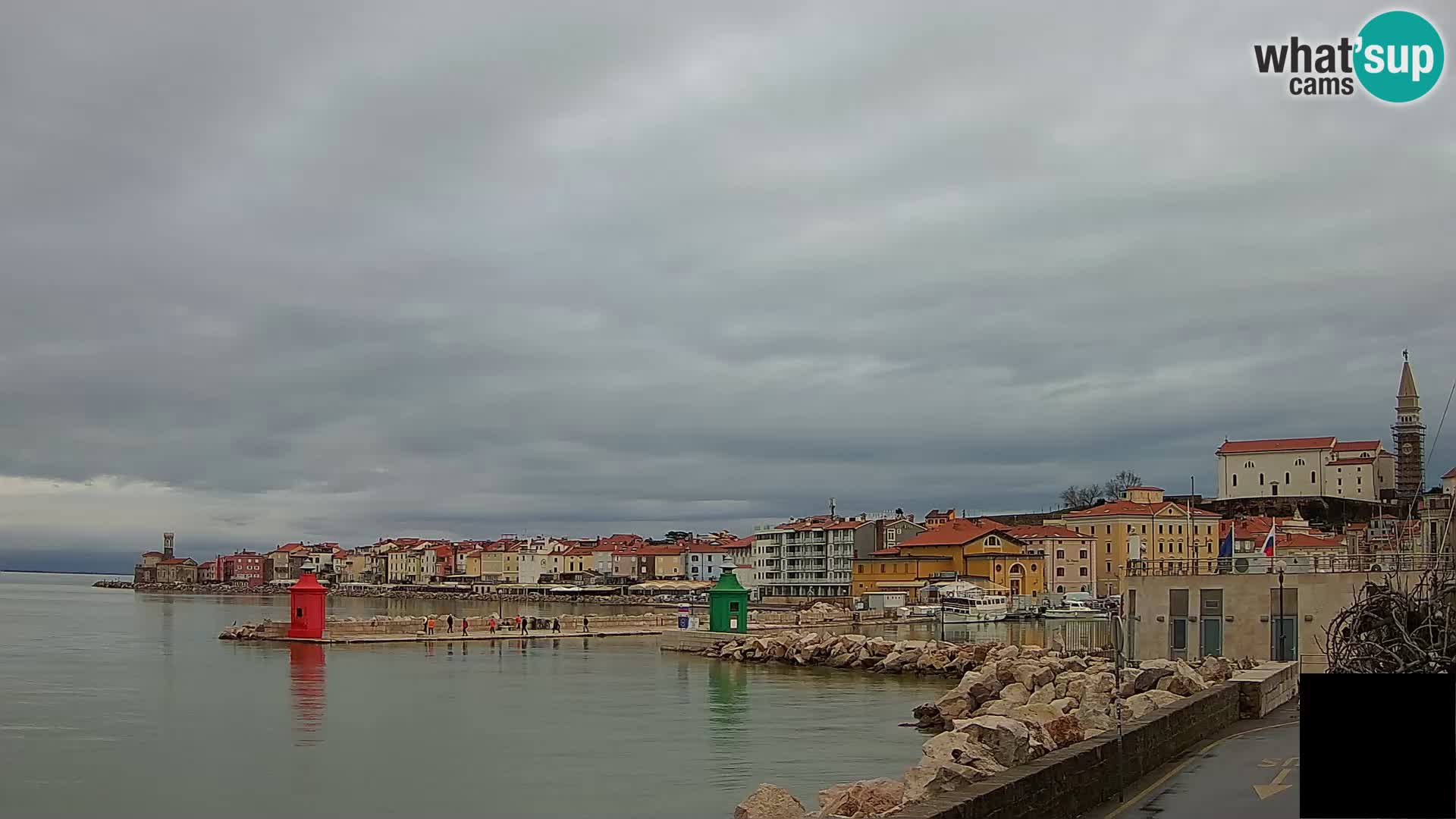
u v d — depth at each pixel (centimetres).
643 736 4991
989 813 1750
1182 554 18875
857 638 9388
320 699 6262
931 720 5544
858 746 4738
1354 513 19625
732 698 6556
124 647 10300
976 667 8162
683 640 10369
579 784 3884
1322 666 5706
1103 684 4697
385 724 5316
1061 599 17288
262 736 4938
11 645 10569
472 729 5188
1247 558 7031
